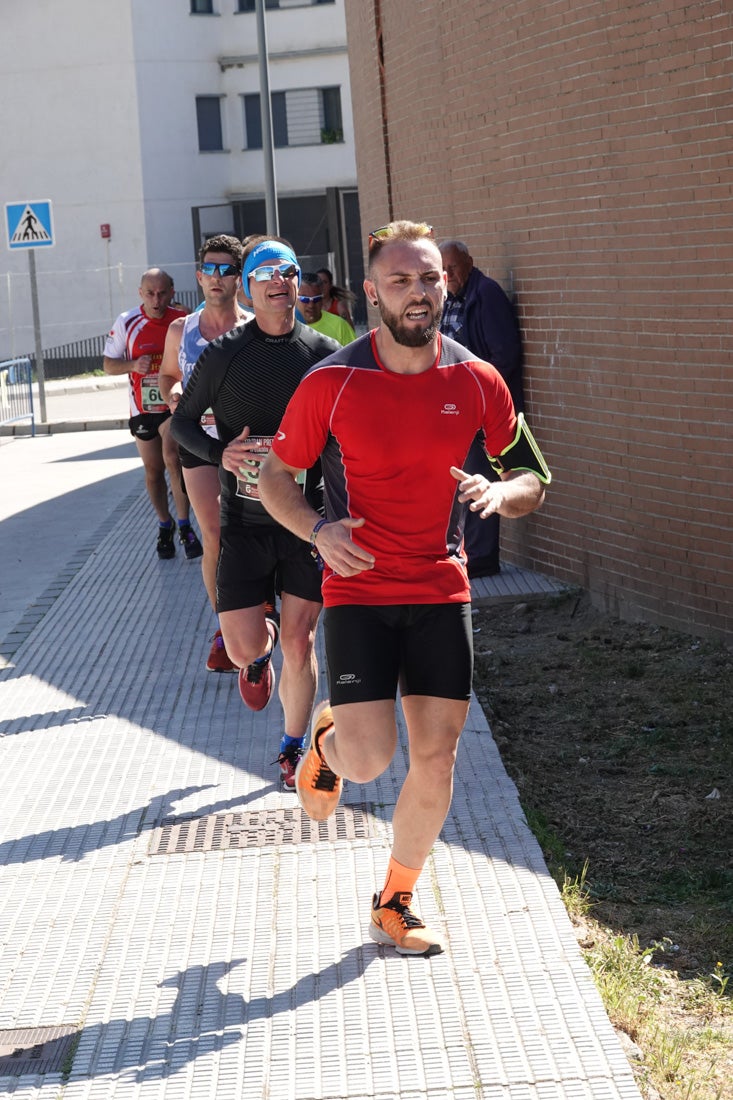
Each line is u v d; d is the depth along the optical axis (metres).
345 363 3.61
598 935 4.18
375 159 11.69
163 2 40.34
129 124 40.22
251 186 42.72
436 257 3.52
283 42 41.91
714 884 4.56
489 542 8.84
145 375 9.83
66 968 4.01
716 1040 3.56
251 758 5.75
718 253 6.68
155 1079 3.42
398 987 3.76
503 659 7.22
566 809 5.25
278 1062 3.46
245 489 5.14
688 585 7.24
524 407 8.71
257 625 5.32
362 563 3.51
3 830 5.11
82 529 12.11
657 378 7.26
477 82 8.89
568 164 7.83
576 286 7.92
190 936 4.16
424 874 4.44
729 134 6.49
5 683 7.22
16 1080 3.45
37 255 41.03
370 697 3.69
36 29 40.03
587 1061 3.36
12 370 20.91
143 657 7.55
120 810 5.24
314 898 4.36
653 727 6.07
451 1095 3.26
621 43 7.17
